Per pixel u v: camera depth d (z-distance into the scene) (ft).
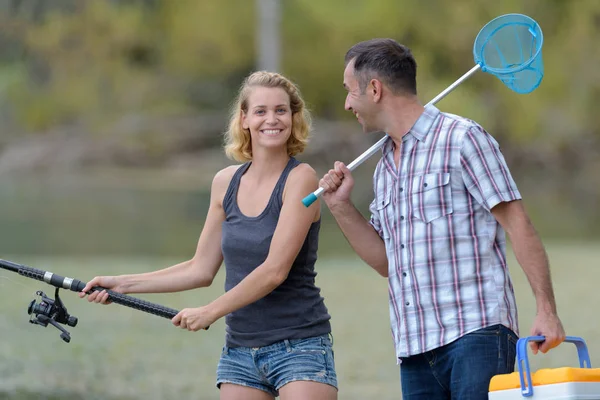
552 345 31.81
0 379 65.46
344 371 69.82
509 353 33.01
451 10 251.80
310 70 271.49
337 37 263.29
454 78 253.03
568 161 281.95
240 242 36.42
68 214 218.18
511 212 32.94
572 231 192.85
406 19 252.83
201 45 292.20
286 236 35.63
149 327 86.79
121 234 182.19
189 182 282.77
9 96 310.24
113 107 311.47
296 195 36.11
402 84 34.50
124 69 311.47
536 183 279.49
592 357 73.77
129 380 66.44
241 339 36.73
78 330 84.43
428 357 33.76
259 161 36.99
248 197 36.91
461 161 33.40
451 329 33.12
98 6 309.83
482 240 33.32
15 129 310.86
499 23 35.78
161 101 311.47
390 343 79.82
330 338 37.22
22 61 315.58
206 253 38.32
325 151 271.49
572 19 269.44
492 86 259.39
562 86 270.26
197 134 306.55
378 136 270.46
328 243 163.22
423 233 33.68
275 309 36.24
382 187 35.29
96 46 311.06
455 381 33.09
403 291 34.09
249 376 36.86
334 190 36.04
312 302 36.55
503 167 33.17
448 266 33.35
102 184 275.18
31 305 37.14
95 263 127.24
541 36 35.58
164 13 308.19
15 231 184.65
